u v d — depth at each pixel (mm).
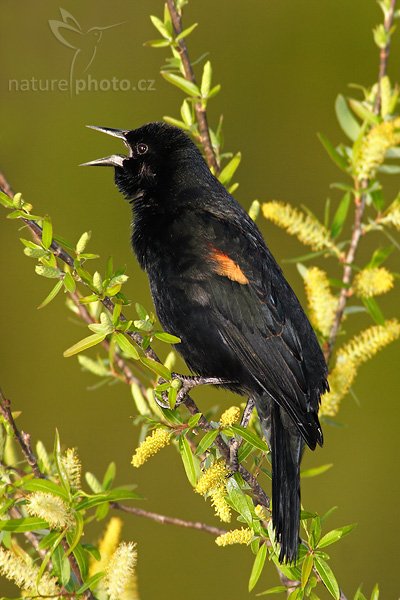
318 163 18016
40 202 17516
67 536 6922
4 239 17109
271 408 8875
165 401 7766
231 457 7461
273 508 7668
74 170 17703
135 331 7102
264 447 7102
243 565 14891
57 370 16531
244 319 8945
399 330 9305
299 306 9297
